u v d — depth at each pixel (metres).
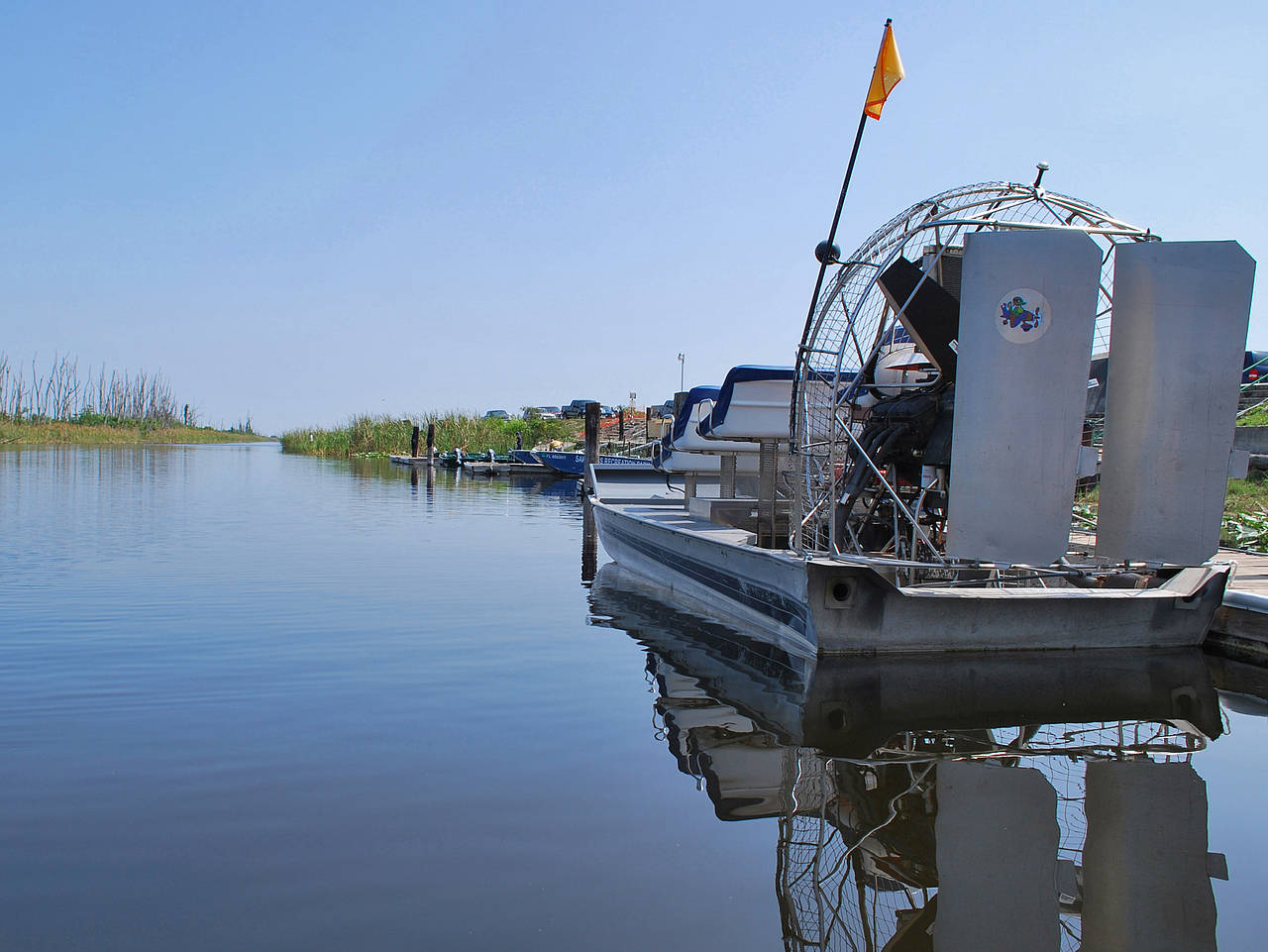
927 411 8.24
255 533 17.14
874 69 7.31
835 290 8.16
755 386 11.24
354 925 3.50
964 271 7.03
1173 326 7.09
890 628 7.59
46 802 4.65
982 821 4.54
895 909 3.69
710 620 9.85
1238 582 8.87
